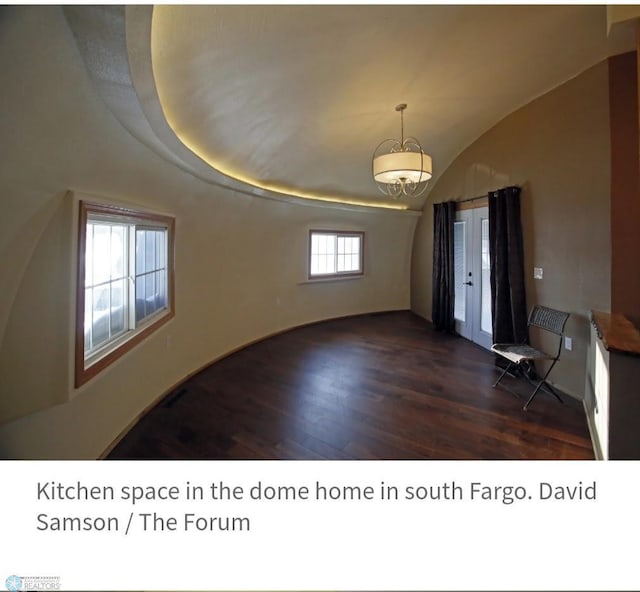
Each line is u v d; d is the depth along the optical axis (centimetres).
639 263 269
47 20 112
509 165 390
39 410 165
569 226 312
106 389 223
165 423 266
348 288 646
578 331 305
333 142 407
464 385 343
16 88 117
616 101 275
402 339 508
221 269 410
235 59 225
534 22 246
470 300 493
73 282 176
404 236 692
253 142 342
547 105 335
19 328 152
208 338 391
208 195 355
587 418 274
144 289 285
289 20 211
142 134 204
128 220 239
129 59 134
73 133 158
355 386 340
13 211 136
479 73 306
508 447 237
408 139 429
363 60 270
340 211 604
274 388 334
